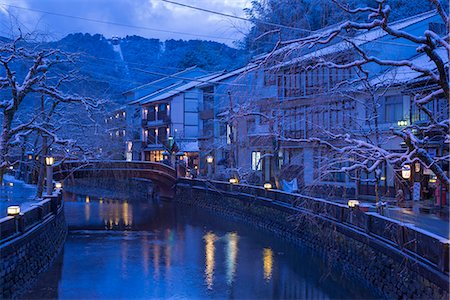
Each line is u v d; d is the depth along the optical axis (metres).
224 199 38.09
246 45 26.44
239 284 18.67
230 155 41.97
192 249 25.12
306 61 17.22
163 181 47.53
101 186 63.38
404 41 30.48
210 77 52.62
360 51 11.28
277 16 20.58
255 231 30.33
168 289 18.08
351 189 31.09
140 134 66.56
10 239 15.88
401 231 14.51
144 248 25.50
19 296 16.27
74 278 19.52
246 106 27.92
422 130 13.36
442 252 11.70
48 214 23.05
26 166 46.50
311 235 23.75
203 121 53.19
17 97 21.52
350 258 19.22
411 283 13.70
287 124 34.19
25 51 22.48
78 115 37.12
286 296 17.11
